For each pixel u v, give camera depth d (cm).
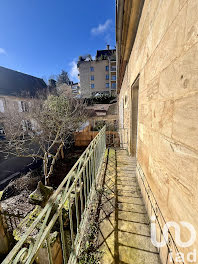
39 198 227
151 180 129
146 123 146
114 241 119
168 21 85
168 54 86
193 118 60
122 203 166
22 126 594
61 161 729
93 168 177
